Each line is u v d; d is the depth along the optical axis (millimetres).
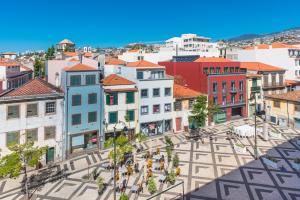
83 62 56344
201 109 56969
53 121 43625
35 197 32312
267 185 34312
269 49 90750
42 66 93812
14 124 40094
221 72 70375
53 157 44000
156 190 33344
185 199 31016
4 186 35406
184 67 70938
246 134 56250
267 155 45125
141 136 51750
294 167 39562
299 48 91500
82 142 47406
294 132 60281
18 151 31797
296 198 31047
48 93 42969
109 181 36188
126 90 52312
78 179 37094
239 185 34406
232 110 73250
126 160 43031
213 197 31438
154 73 56875
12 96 39688
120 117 52312
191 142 53250
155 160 43344
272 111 69312
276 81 79812
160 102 57562
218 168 40094
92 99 47844
